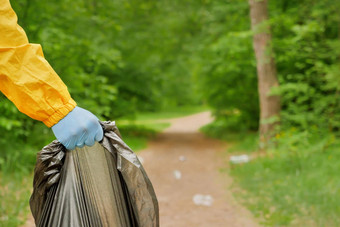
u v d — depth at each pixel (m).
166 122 29.39
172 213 5.31
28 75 1.20
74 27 9.41
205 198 5.89
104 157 1.36
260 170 7.59
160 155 11.50
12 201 4.30
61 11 8.77
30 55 1.21
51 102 1.22
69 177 1.35
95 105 6.45
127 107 14.69
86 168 1.35
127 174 1.36
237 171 8.12
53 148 1.36
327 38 9.16
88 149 1.35
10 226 3.59
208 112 42.09
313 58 8.81
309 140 8.21
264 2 9.74
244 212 5.25
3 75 1.19
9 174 5.36
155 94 16.12
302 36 8.12
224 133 16.97
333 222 4.29
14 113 5.50
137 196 1.37
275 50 10.36
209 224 4.76
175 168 9.23
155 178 7.98
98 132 1.30
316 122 8.23
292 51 8.80
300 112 8.76
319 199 5.12
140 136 16.06
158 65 17.62
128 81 14.37
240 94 15.88
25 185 4.99
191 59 17.00
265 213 5.00
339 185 5.66
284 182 6.49
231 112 18.05
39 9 7.25
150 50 16.38
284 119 9.22
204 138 16.69
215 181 7.61
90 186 1.35
